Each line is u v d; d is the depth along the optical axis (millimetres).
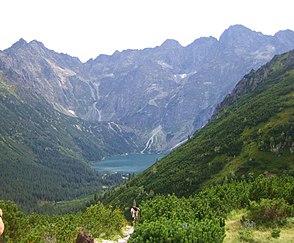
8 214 23047
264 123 158000
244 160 134500
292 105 164000
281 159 125000
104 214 35781
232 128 177500
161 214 26859
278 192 30328
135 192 162375
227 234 22438
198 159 162500
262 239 20750
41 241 22156
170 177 154750
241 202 32938
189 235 17312
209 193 38906
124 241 28375
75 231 26219
